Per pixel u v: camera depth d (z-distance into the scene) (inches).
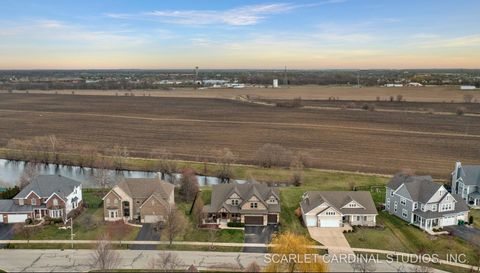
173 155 4773.6
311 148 5157.5
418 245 2564.0
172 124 6835.6
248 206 2898.6
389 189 3164.4
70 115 7770.7
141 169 4279.0
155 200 2859.3
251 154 4842.5
